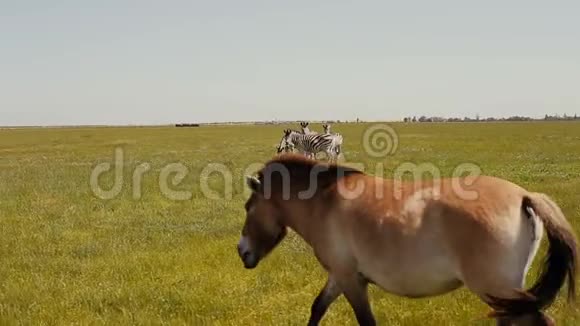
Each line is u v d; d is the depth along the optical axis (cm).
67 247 1133
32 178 2362
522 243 486
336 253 563
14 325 707
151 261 1008
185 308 771
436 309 727
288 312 746
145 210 1546
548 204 498
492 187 505
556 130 7231
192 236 1216
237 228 1280
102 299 812
